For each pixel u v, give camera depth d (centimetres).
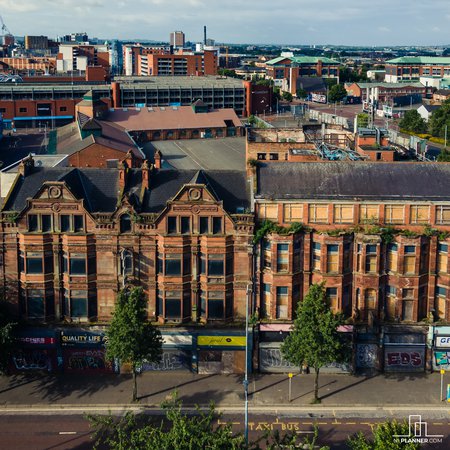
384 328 6097
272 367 6178
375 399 5694
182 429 3606
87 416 4234
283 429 5222
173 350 6116
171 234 5884
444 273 6069
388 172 6241
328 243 5959
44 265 5925
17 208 5997
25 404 5572
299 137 11512
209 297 6016
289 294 6034
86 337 6028
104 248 5941
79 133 15488
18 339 5978
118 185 6234
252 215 5881
